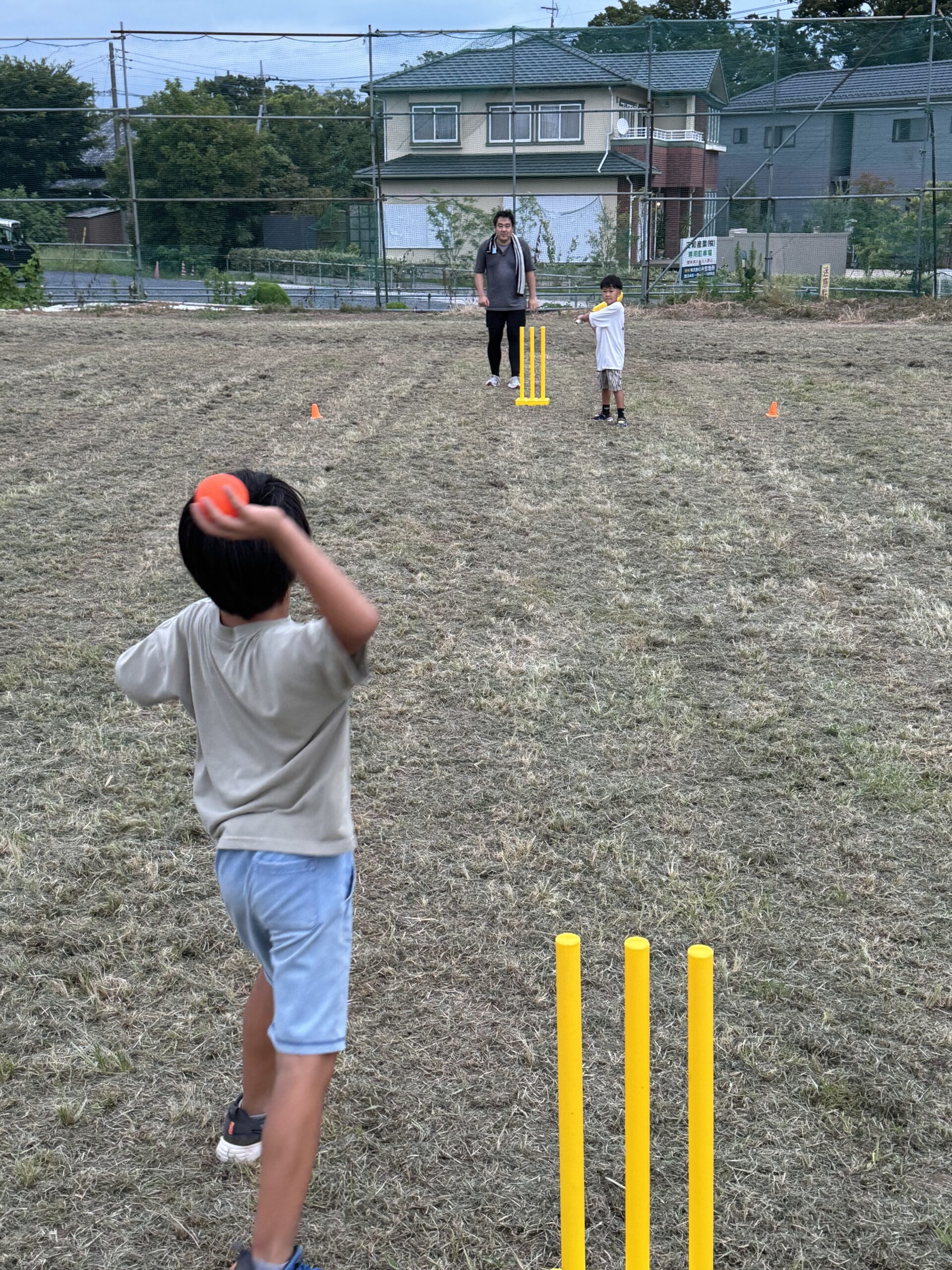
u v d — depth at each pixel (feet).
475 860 12.42
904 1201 8.11
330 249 81.25
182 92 82.28
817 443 30.91
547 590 20.49
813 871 12.19
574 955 6.15
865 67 71.31
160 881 11.94
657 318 64.39
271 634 6.63
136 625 18.81
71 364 42.70
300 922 6.68
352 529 23.65
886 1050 9.58
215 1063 9.45
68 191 90.79
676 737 15.12
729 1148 8.57
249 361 44.83
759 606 19.84
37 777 14.15
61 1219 7.92
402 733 15.38
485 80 104.01
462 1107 8.98
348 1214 7.99
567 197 94.68
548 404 36.35
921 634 18.48
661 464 28.71
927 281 69.51
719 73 73.67
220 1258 7.63
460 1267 7.58
